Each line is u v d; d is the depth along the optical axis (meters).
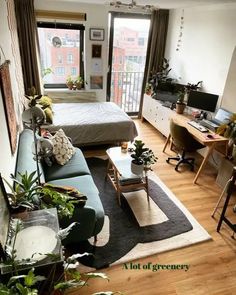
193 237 2.56
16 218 1.59
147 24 5.17
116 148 3.42
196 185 3.49
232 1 3.31
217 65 3.89
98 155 4.17
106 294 1.14
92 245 2.38
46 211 1.67
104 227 2.62
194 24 4.35
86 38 4.81
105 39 4.94
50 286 1.38
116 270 2.17
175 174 3.74
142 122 5.77
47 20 4.47
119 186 2.87
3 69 2.17
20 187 1.83
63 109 4.46
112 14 4.86
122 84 5.80
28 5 4.10
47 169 2.86
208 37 4.04
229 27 3.59
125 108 6.14
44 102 3.92
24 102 3.72
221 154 3.38
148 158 2.82
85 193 2.46
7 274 1.27
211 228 2.71
